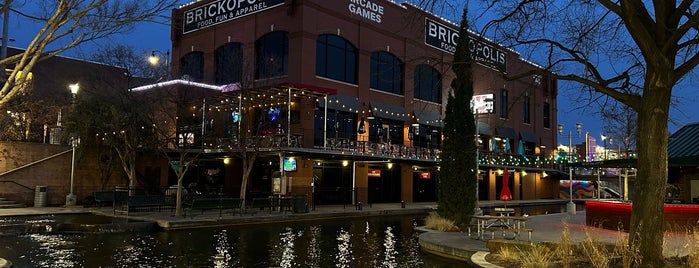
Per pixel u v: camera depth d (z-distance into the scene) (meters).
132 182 28.45
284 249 15.73
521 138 52.47
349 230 21.48
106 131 29.39
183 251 15.02
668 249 11.53
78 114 29.30
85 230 19.36
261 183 35.03
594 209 20.27
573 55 11.25
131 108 27.86
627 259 9.18
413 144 41.19
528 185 54.47
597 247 10.33
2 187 28.17
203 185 34.97
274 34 35.56
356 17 37.25
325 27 35.16
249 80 30.14
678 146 20.02
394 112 39.06
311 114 33.47
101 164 31.12
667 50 9.44
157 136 29.64
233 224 22.72
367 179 37.28
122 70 30.06
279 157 31.48
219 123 32.12
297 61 33.62
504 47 13.46
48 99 30.64
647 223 9.21
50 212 25.06
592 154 55.69
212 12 39.28
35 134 31.86
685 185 22.52
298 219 25.78
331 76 35.69
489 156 46.28
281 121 32.41
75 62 36.72
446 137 20.52
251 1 36.69
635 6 9.52
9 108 26.16
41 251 14.67
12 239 17.03
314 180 33.41
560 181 59.12
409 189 40.78
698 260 9.07
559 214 28.03
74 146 29.09
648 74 9.30
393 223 25.03
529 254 10.15
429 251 15.08
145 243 16.50
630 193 54.78
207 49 39.25
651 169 9.20
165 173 33.75
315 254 14.85
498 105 49.25
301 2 33.84
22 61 9.80
